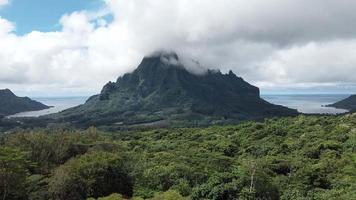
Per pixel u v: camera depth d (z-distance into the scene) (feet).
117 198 185.57
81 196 197.57
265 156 338.13
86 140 302.04
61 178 196.85
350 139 355.97
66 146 272.72
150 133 620.08
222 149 393.70
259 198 200.75
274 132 459.32
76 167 205.46
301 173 249.55
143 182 222.28
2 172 193.88
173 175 227.61
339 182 233.35
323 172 253.85
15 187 197.36
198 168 250.78
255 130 501.97
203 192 203.51
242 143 432.25
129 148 412.98
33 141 266.77
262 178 209.56
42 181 209.36
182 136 557.74
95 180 202.80
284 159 302.86
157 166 248.73
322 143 340.59
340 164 275.39
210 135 526.16
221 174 215.92
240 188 201.67
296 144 371.35
